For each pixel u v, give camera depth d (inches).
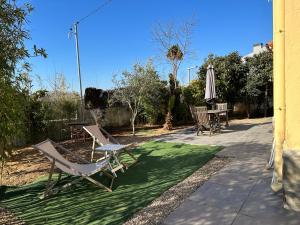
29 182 227.9
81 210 163.0
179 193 177.5
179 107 616.7
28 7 184.4
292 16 134.3
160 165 251.6
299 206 138.8
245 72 682.2
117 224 141.4
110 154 245.8
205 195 169.9
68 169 196.1
